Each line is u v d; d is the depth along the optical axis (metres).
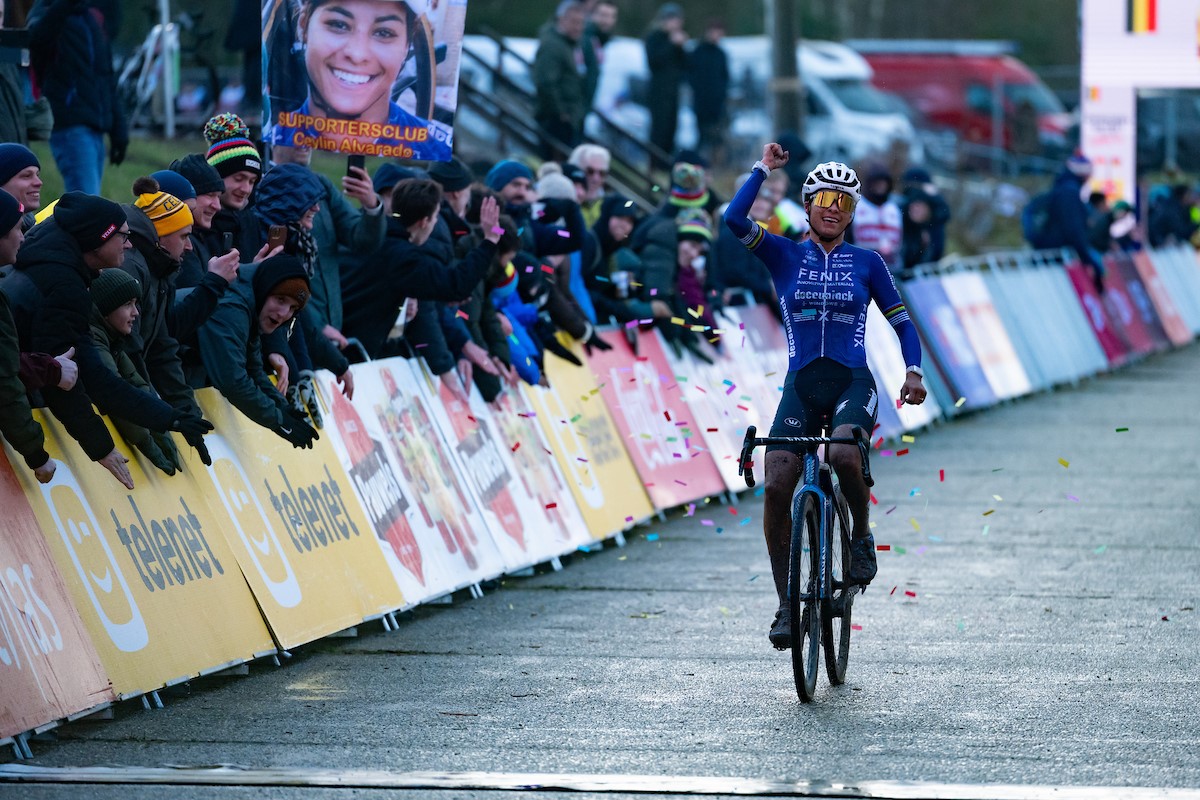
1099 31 62.62
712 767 13.97
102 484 16.34
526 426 25.41
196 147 38.50
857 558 17.14
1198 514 28.05
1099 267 53.59
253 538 18.22
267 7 21.25
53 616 15.14
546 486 25.22
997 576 23.02
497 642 19.31
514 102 49.38
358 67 21.59
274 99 21.42
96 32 25.17
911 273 42.12
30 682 14.59
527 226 26.19
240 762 14.13
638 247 30.62
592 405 27.81
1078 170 52.75
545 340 26.78
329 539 19.50
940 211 44.28
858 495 16.80
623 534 27.30
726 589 22.59
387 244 22.03
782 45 59.81
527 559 23.59
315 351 20.52
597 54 45.62
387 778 13.60
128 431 16.72
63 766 13.95
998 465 33.94
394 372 22.34
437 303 23.48
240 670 17.52
